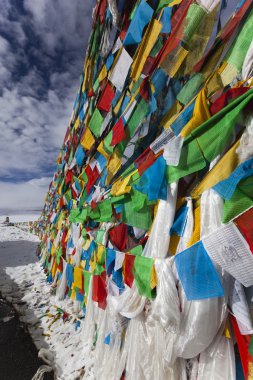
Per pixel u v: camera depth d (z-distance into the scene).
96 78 4.03
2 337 4.00
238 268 1.24
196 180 1.77
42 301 5.65
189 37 1.69
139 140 2.64
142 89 2.21
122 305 2.27
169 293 1.62
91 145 3.95
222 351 1.46
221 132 1.38
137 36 2.12
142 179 2.03
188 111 1.70
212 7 1.58
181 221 1.75
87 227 4.09
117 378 2.25
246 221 1.21
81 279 3.91
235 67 1.45
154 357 1.85
